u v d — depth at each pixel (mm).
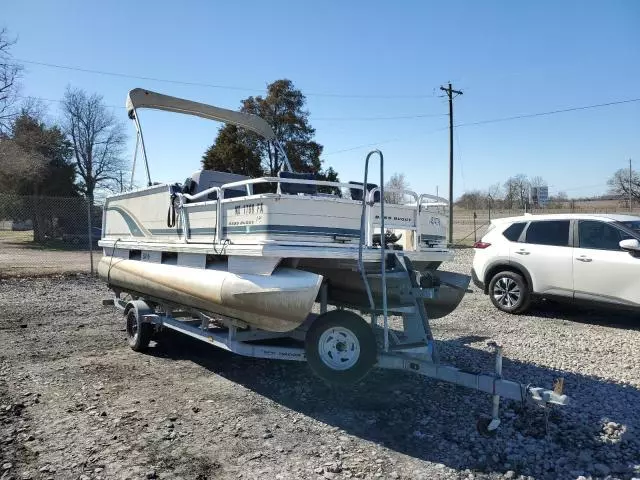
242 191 6840
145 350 7031
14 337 7840
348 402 5016
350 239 5047
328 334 4703
